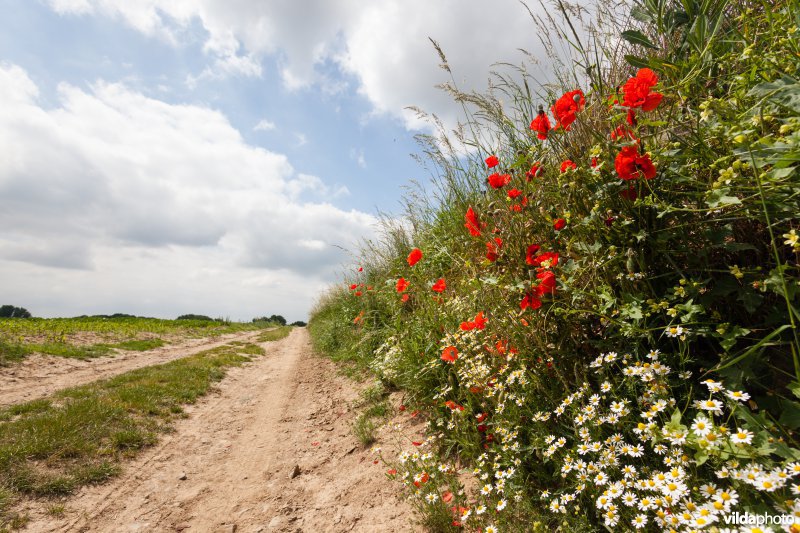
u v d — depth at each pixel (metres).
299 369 8.62
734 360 1.16
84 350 10.78
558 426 1.85
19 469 3.38
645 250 1.64
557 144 2.17
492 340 2.43
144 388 6.13
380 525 2.26
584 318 1.87
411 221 5.91
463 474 2.38
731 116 1.36
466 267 2.95
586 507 1.58
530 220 2.19
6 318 16.80
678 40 1.97
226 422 5.21
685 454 1.29
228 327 25.30
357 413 4.32
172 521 2.88
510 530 1.74
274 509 2.84
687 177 1.47
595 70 2.23
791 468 1.00
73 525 2.85
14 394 6.45
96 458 3.78
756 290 1.34
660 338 1.51
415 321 4.01
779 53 1.39
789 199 1.22
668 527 1.17
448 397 2.95
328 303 13.38
